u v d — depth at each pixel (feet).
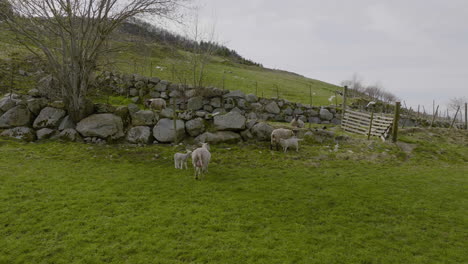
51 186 31.60
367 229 25.84
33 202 27.35
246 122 59.26
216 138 55.21
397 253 22.07
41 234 22.02
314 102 115.34
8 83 68.54
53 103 53.16
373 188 36.86
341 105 99.60
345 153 54.49
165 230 23.65
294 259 20.42
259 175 40.34
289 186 36.24
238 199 31.24
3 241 20.80
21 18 49.14
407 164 51.08
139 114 55.26
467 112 91.97
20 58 85.25
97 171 37.96
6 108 50.52
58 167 38.22
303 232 24.62
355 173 43.65
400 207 30.94
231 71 174.50
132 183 34.30
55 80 61.57
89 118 52.65
